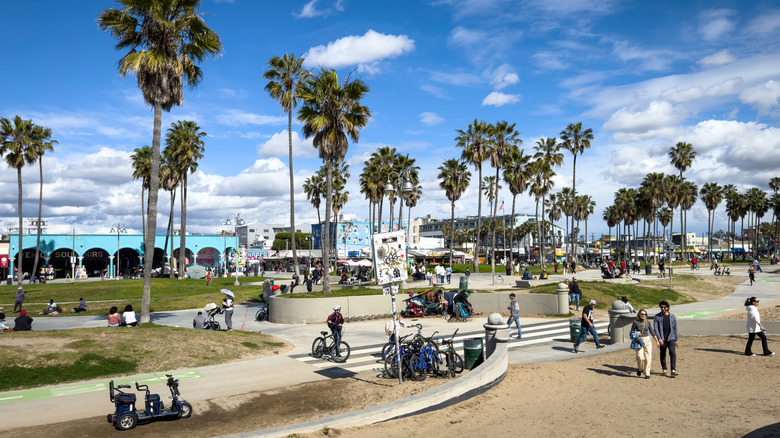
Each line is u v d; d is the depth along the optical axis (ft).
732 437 25.63
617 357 49.98
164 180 189.06
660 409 31.48
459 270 208.33
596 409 31.96
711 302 104.12
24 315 60.54
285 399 37.11
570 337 62.39
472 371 37.70
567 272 202.80
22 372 41.88
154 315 94.79
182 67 68.28
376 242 40.40
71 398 37.73
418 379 41.04
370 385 40.52
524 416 30.99
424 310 85.71
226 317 68.95
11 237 225.56
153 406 32.22
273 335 68.39
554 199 319.68
